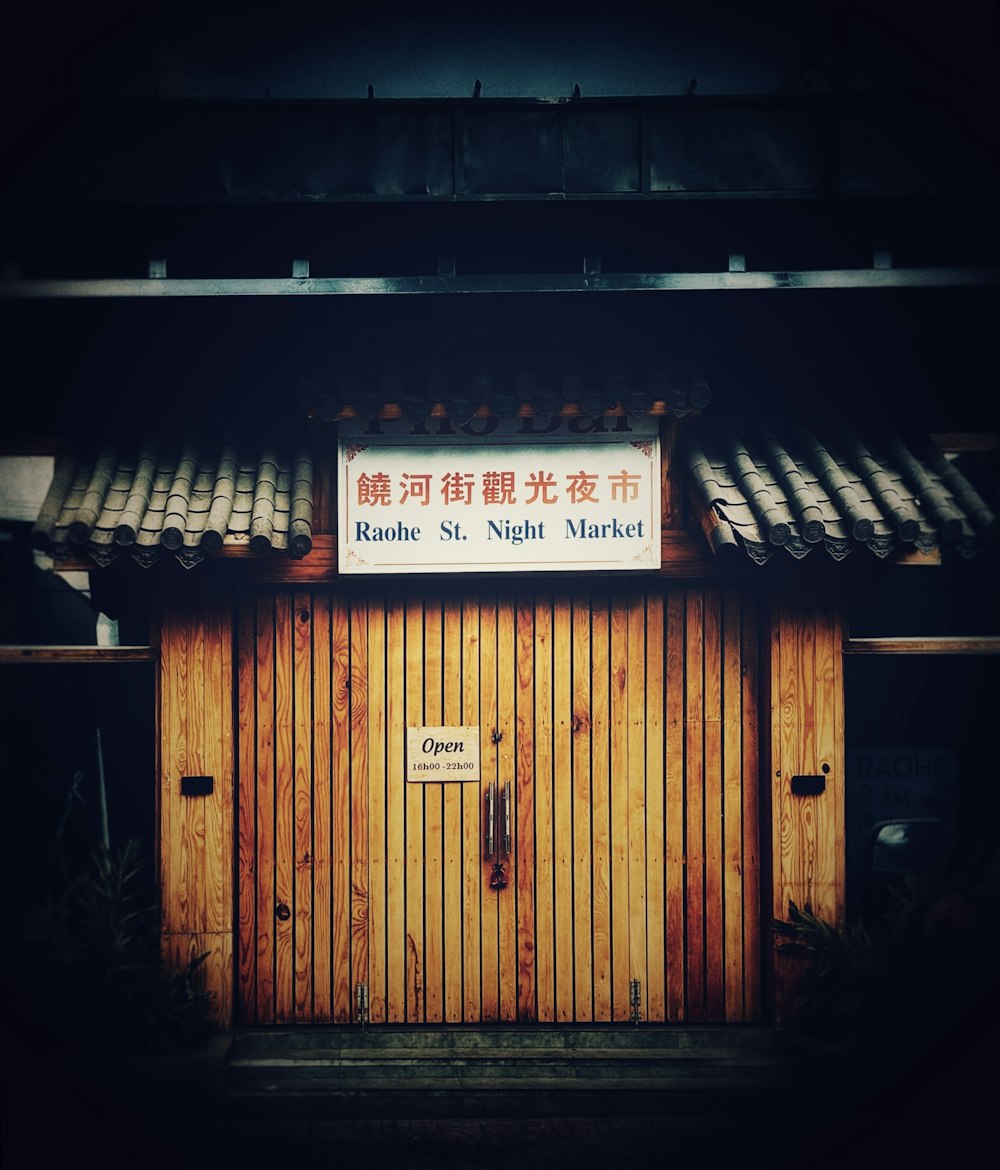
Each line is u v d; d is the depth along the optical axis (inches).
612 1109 281.1
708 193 289.7
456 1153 259.1
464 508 297.1
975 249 321.4
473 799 307.9
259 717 307.0
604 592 310.7
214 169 284.5
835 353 330.3
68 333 328.8
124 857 304.0
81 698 392.2
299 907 305.4
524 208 298.8
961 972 285.1
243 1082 287.3
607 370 289.3
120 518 279.6
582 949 307.3
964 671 384.5
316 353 297.7
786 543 278.4
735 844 309.6
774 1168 251.4
